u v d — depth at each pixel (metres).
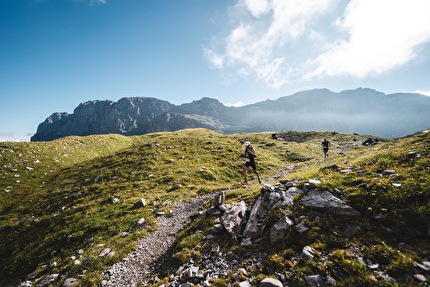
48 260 14.70
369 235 7.66
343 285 6.18
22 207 26.12
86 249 14.43
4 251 17.34
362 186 9.97
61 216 20.98
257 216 10.77
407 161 11.37
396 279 5.88
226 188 23.05
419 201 8.06
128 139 77.56
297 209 10.01
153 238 14.07
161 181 27.47
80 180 32.34
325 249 7.67
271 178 28.55
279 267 7.64
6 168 36.50
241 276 7.83
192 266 9.44
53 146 50.34
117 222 17.52
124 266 11.56
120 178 30.05
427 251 6.41
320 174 13.19
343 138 79.88
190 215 16.22
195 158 37.56
